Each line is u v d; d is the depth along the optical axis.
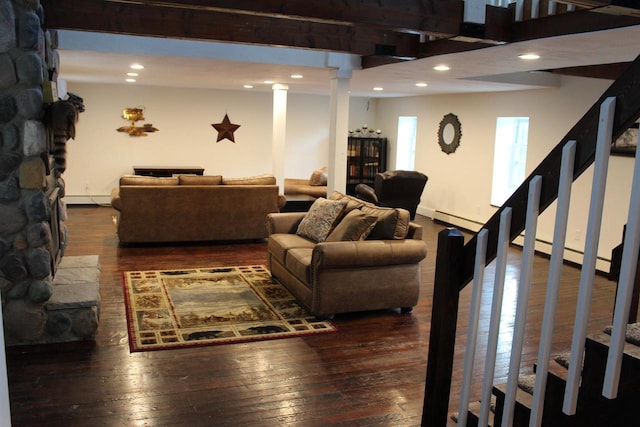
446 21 3.63
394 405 3.14
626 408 1.67
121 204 6.58
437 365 2.22
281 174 8.66
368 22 3.47
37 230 3.63
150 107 10.12
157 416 2.95
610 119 1.47
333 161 6.26
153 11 4.32
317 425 2.92
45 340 3.82
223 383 3.35
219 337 4.04
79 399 3.10
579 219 6.69
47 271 3.72
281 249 5.14
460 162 9.16
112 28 4.25
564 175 1.61
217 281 5.42
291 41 4.70
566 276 6.13
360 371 3.57
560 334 4.29
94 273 4.34
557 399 1.88
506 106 8.02
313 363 3.67
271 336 4.09
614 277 3.12
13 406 3.00
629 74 1.43
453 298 2.16
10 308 3.71
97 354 3.68
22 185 3.54
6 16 3.30
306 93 11.01
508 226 1.87
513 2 3.73
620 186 6.13
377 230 4.68
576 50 4.07
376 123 12.19
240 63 5.76
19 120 3.45
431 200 10.05
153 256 6.36
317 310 4.41
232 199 7.00
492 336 1.97
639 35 3.38
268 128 10.99
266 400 3.16
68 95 4.65
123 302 4.72
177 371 3.48
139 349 3.77
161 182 6.82
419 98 10.41
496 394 2.17
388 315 4.66
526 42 3.76
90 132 9.84
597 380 1.75
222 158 10.77
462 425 2.18
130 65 6.19
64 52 5.15
